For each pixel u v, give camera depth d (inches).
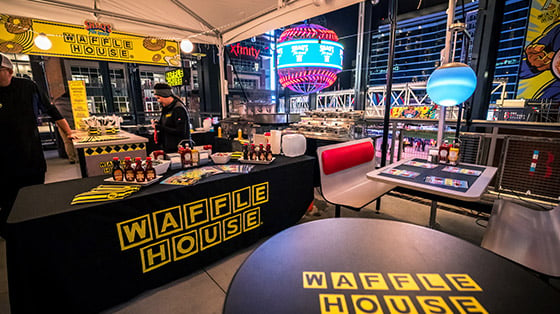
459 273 33.4
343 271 33.7
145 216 58.7
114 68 436.1
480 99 135.3
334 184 95.6
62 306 50.6
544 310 27.2
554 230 60.8
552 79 124.5
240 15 153.9
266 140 104.5
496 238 57.1
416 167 81.8
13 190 86.1
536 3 123.1
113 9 142.2
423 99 207.8
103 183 64.9
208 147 93.3
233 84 502.9
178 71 248.4
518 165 105.4
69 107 251.1
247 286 30.8
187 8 142.8
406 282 31.6
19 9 126.6
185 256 68.2
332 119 150.3
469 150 115.4
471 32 163.2
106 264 55.0
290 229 44.9
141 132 214.2
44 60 238.2
